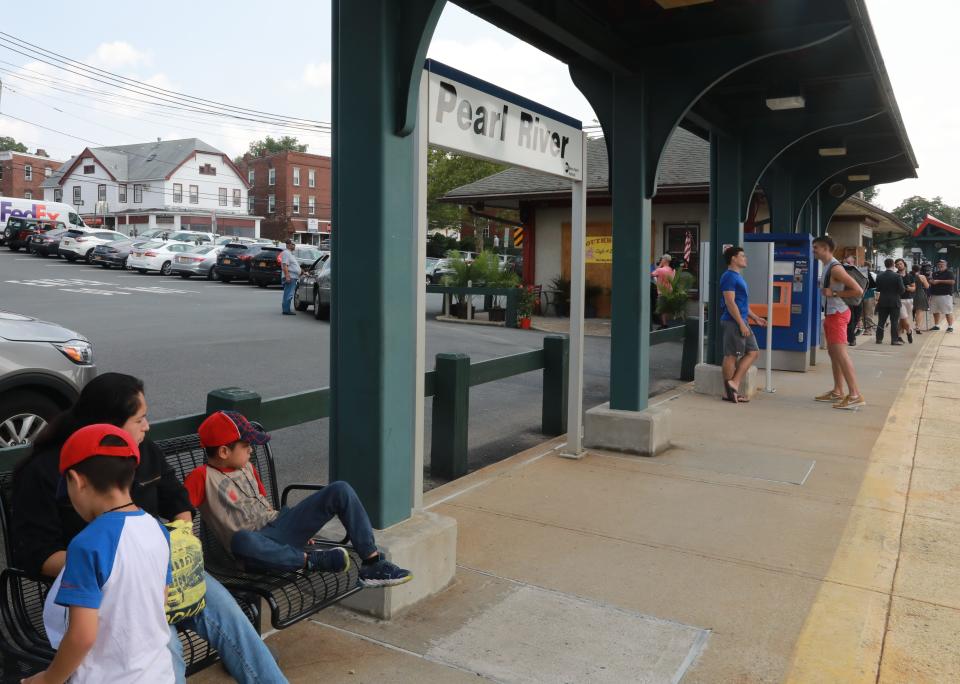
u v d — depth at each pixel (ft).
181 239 120.57
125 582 6.86
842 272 30.81
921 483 20.65
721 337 34.27
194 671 9.11
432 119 15.19
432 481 21.08
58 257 121.39
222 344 42.24
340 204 13.44
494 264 63.41
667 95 23.03
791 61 28.22
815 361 43.24
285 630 12.22
